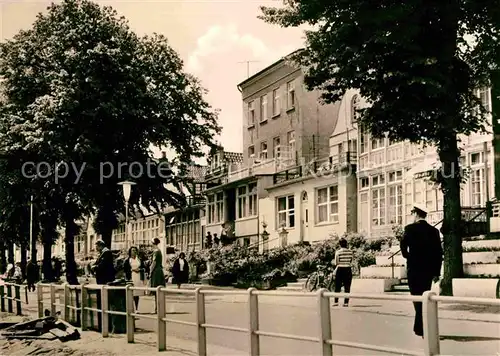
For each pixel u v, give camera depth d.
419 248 10.95
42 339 15.61
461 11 17.61
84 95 34.03
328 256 31.80
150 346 12.90
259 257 34.91
